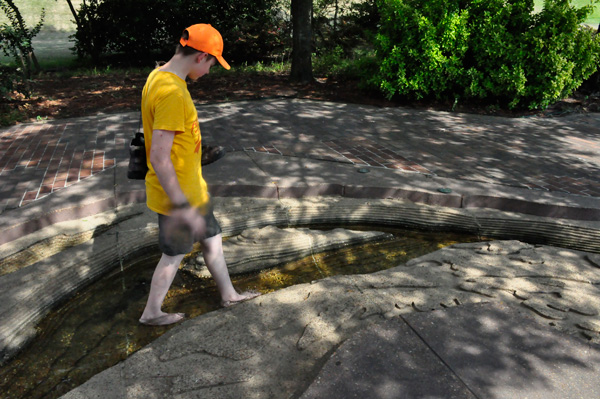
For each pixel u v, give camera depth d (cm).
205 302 308
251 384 230
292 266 358
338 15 1426
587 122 754
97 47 1312
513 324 272
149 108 237
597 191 461
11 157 528
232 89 909
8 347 258
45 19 2084
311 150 566
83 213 405
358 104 826
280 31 1380
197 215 263
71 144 575
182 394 224
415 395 218
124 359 254
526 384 226
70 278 319
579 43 780
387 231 423
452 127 700
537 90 784
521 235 414
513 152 586
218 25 1318
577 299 299
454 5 785
